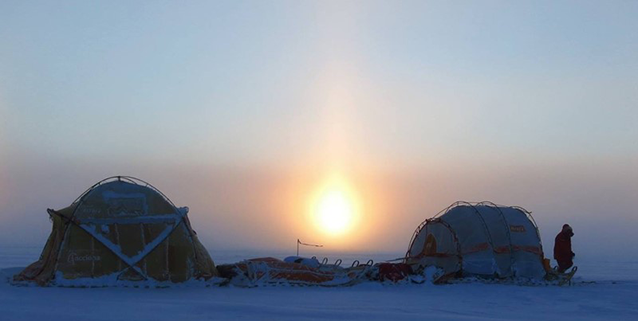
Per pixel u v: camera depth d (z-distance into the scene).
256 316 15.66
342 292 22.42
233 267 25.28
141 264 22.64
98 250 22.53
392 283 25.25
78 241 22.58
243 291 21.86
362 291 22.98
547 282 27.41
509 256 27.81
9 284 22.22
